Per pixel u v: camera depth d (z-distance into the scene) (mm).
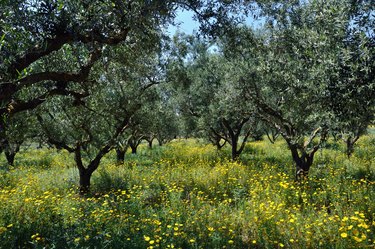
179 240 5902
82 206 8484
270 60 8984
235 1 6113
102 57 7406
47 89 6785
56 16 4211
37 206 7672
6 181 12453
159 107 18734
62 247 5434
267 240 6035
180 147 27766
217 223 6824
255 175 11219
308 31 6316
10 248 5465
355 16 5445
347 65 4676
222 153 21359
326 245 5543
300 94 7465
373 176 11312
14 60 3957
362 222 6043
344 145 21469
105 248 5480
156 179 11633
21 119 8047
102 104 10742
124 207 8344
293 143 10242
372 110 5125
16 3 3805
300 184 10258
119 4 4594
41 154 24906
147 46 7270
